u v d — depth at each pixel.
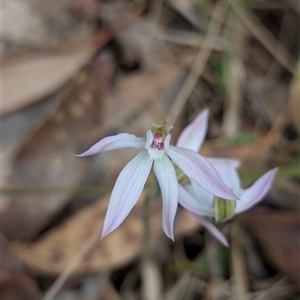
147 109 0.18
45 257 0.15
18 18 0.18
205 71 0.19
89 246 0.15
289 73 0.20
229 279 0.16
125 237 0.15
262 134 0.19
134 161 0.10
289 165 0.17
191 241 0.17
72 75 0.17
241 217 0.16
